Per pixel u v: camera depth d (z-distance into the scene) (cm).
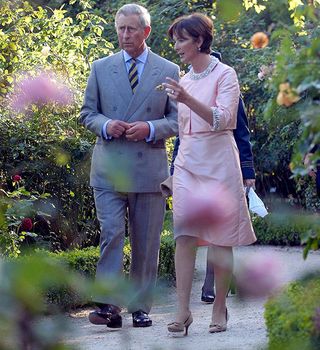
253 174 1247
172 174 1273
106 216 1274
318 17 596
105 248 1273
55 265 189
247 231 1125
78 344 200
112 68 1311
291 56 570
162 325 1248
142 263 1323
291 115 545
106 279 193
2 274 184
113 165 208
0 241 1388
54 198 1761
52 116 1773
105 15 3272
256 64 2911
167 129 1276
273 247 2488
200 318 1317
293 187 2867
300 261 1512
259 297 267
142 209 1306
